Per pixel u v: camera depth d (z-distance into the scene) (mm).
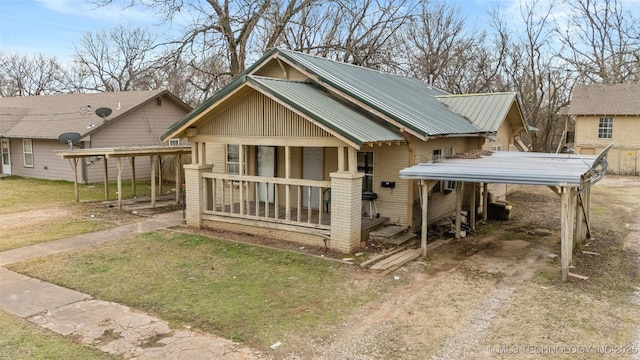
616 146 28812
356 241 10383
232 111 11797
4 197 18344
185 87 34625
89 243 11211
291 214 12625
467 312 7207
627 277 8938
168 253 10305
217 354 5812
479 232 12836
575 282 8617
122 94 25828
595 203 18047
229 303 7438
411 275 8977
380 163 12102
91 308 7266
